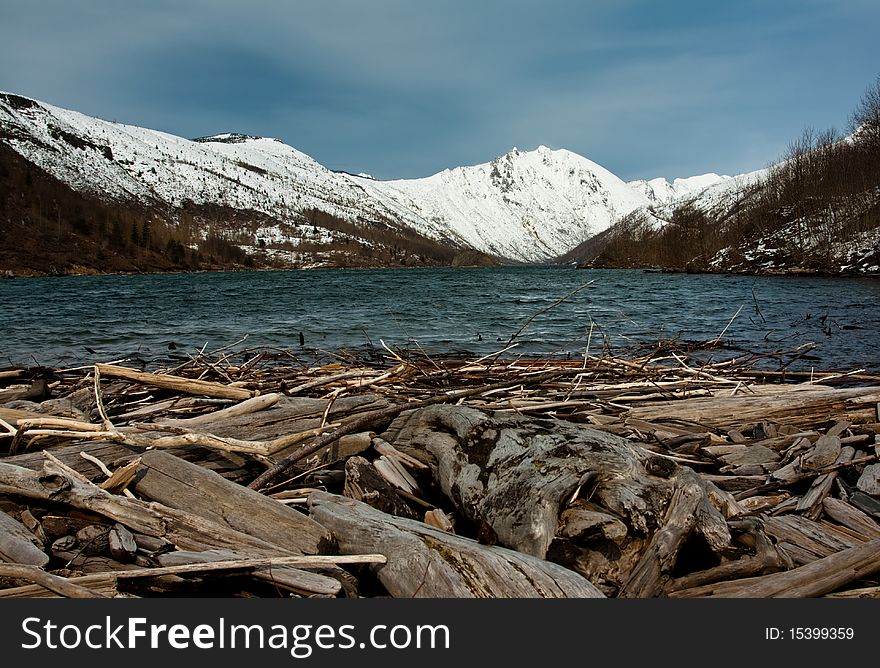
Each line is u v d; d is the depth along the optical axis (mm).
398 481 4715
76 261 103312
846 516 4316
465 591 3227
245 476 4945
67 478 3961
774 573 3518
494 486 4176
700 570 3643
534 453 4238
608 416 6535
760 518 4168
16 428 5305
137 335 17688
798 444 5777
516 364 9852
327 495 4320
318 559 3295
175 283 59438
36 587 3211
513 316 22656
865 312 22016
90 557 3562
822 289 35594
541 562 3416
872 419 6363
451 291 41562
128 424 5973
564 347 14422
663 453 5672
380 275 90938
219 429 5359
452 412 5008
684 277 62344
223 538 3643
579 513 3799
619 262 122188
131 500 3867
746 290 37000
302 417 5707
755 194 103438
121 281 66500
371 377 7797
